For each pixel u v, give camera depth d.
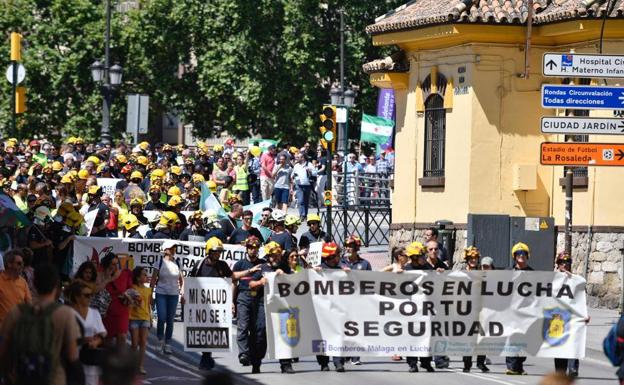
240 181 77.12
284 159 77.31
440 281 39.97
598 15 55.75
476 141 59.38
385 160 92.06
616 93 43.94
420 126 63.22
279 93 119.69
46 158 74.44
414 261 40.91
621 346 28.31
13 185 62.09
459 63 60.09
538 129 59.81
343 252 57.69
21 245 47.38
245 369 40.62
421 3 64.38
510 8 58.97
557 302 40.03
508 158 59.62
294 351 39.50
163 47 127.62
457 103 60.28
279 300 39.44
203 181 60.00
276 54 121.00
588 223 57.25
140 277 38.09
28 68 131.62
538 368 42.53
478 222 58.53
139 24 129.38
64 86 133.12
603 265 56.75
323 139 58.81
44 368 23.98
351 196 77.06
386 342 39.94
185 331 39.75
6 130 131.75
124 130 132.25
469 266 41.34
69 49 133.88
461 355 40.16
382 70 65.12
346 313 39.78
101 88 94.06
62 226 46.84
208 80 121.56
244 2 119.81
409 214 63.94
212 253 39.97
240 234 49.09
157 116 137.62
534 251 57.84
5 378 24.08
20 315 24.22
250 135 123.44
